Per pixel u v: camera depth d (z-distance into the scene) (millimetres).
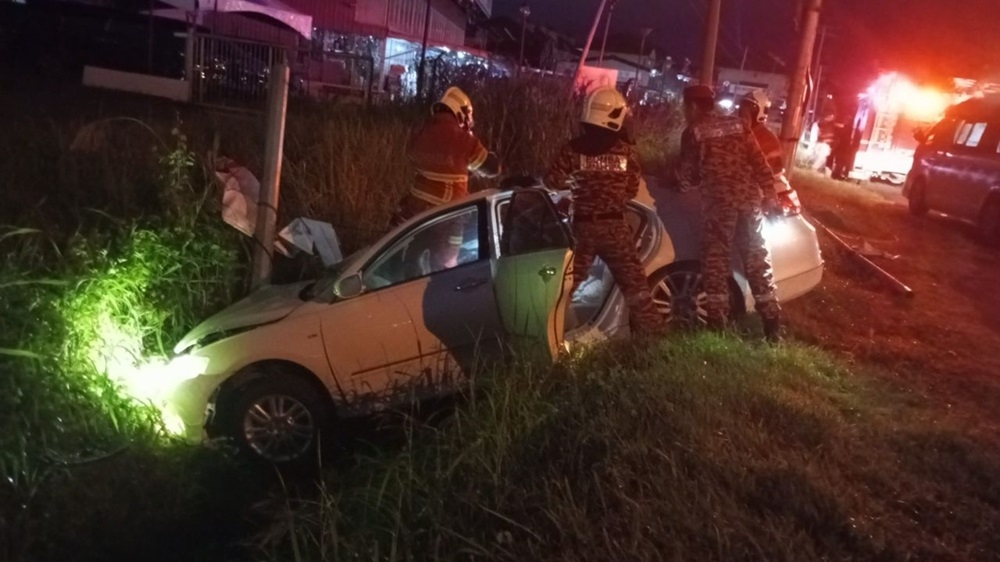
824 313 7797
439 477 4285
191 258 7262
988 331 7707
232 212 7582
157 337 6637
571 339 6172
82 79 19125
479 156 7645
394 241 5988
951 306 8484
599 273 6793
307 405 5770
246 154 9617
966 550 3809
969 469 4551
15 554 4363
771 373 5551
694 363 5438
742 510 3908
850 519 3861
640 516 3775
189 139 9773
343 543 3955
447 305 5859
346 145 9383
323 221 8625
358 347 5793
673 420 4574
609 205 5988
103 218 7488
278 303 6121
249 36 22609
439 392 5895
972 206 12961
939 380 6332
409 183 9305
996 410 5801
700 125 6453
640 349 5770
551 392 5188
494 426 4672
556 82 12102
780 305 7238
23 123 10633
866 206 14648
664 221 6691
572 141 6039
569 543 3701
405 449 4770
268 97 7105
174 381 5824
